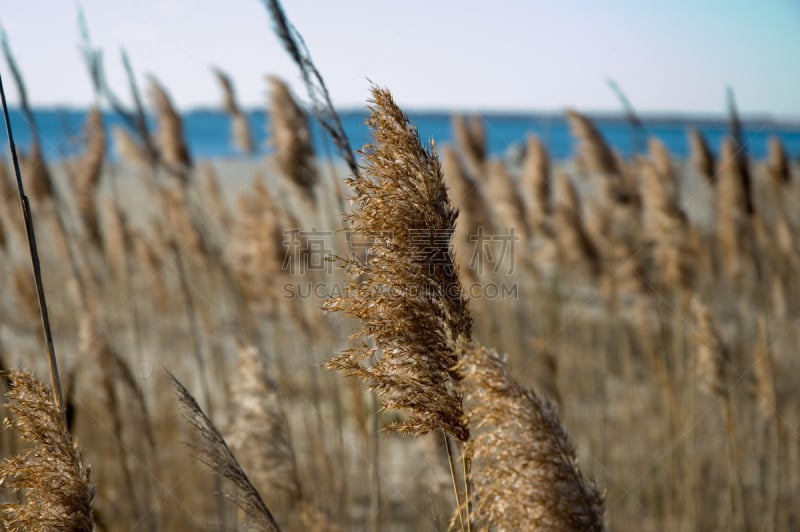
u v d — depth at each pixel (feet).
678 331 20.29
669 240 20.34
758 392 17.62
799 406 19.80
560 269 27.04
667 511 17.43
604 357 21.39
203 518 15.40
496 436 6.23
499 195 25.82
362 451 17.88
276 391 12.37
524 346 22.03
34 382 7.16
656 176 20.49
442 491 11.91
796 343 22.30
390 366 6.93
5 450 10.07
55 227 21.25
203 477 16.12
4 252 18.20
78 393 16.47
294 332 22.68
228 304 23.63
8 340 18.03
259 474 12.10
